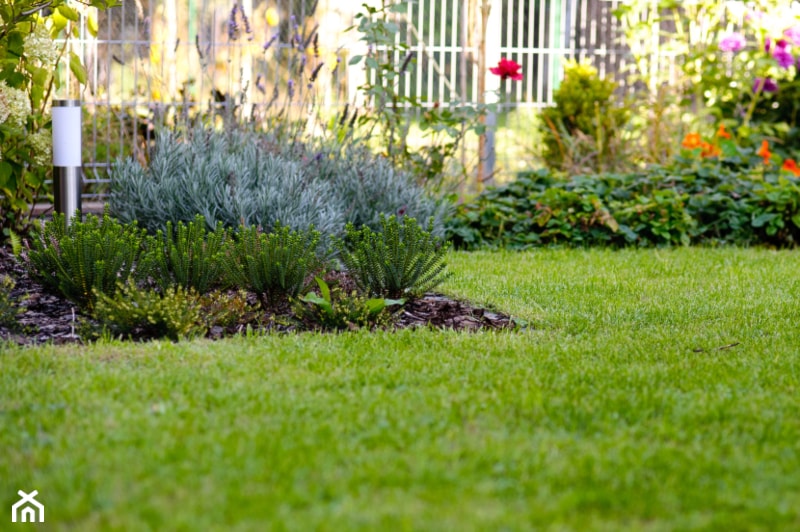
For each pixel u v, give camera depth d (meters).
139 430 3.47
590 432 3.61
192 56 9.66
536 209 8.65
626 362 4.69
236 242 5.86
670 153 10.41
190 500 2.89
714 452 3.43
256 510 2.83
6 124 6.74
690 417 3.78
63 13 7.25
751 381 4.32
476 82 10.61
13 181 6.97
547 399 3.97
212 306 5.23
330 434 3.48
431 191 8.85
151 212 7.07
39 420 3.57
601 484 3.10
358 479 3.06
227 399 3.85
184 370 4.27
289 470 3.13
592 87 10.98
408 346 4.87
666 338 5.16
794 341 5.16
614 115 10.85
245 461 3.19
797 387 4.26
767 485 3.14
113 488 2.98
